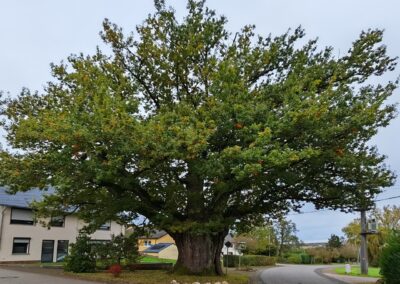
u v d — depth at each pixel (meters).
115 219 24.08
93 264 23.95
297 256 76.31
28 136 15.58
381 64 20.92
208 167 16.34
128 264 25.84
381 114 18.98
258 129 16.62
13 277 19.30
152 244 72.44
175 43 21.39
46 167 16.78
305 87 19.22
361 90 19.55
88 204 23.41
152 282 18.42
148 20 21.61
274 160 15.40
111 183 18.64
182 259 21.72
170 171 19.16
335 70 20.09
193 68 21.12
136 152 15.77
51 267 27.45
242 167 16.02
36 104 20.28
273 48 20.84
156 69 21.95
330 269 47.75
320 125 17.25
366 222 36.97
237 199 21.80
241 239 68.00
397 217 48.91
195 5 21.34
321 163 19.09
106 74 20.52
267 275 33.84
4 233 33.88
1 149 18.30
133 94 20.95
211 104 17.59
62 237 39.41
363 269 35.62
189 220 19.78
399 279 15.13
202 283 18.72
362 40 20.88
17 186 18.11
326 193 21.84
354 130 17.66
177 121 16.98
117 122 15.08
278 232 88.44
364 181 21.11
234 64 19.22
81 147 15.34
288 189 21.81
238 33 21.73
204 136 15.87
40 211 24.30
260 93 19.05
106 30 22.00
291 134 17.44
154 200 20.70
